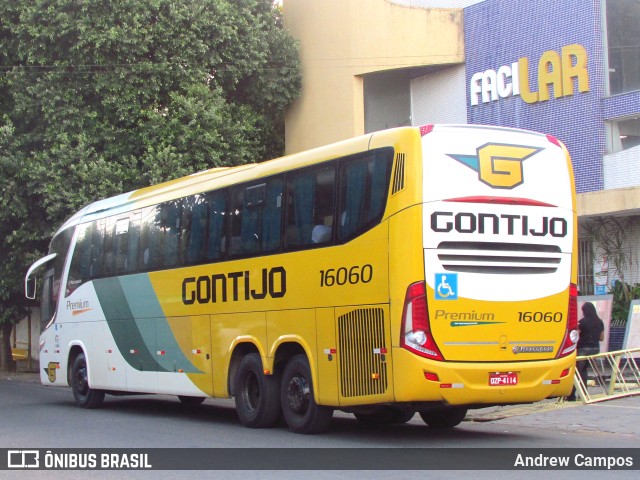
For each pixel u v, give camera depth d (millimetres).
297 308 11367
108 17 23172
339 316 10617
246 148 26219
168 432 12406
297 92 27047
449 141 10047
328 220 10961
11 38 23828
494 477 8312
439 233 9805
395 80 25875
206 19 24672
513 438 11219
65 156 22812
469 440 11008
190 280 13750
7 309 26922
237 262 12648
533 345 10211
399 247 9797
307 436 11461
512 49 22000
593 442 10766
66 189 22781
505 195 10203
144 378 14914
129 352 15359
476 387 9812
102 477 8773
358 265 10383
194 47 24703
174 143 24219
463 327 9828
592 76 20062
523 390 10070
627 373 18141
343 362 10539
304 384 11539
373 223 10219
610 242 19453
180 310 13977
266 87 26656
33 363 30922
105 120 23859
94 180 22734
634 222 19156
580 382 14492
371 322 10117
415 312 9641
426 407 10234
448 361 9711
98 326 16375
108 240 16328
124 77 23453
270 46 26781
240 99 27625
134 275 15305
